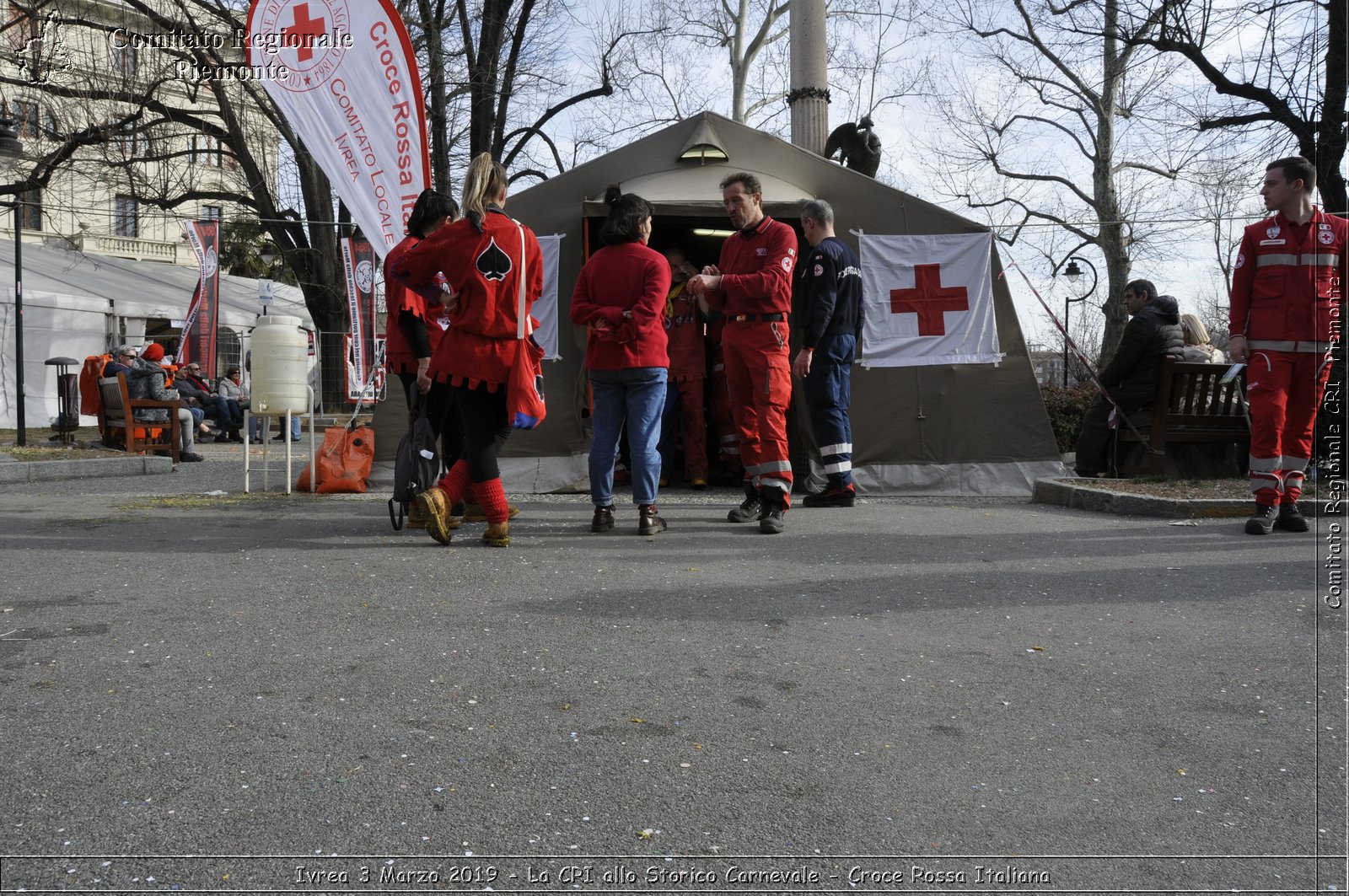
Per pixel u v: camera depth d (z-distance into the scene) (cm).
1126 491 677
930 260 813
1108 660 326
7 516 620
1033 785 231
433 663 312
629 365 552
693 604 392
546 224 804
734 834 205
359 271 1933
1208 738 260
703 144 800
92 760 234
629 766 237
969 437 808
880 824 210
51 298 1925
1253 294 572
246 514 634
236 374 1969
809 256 667
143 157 2125
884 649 336
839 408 700
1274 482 563
